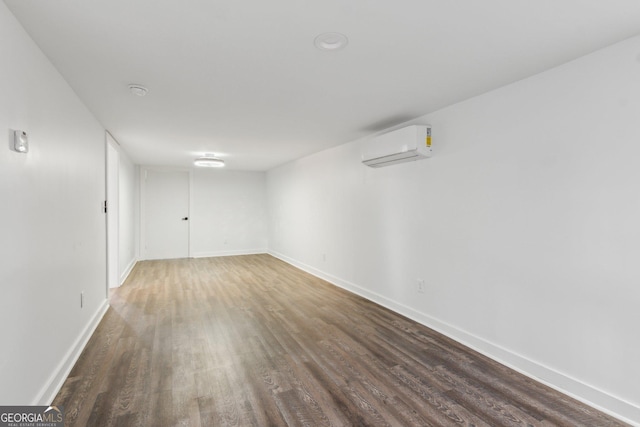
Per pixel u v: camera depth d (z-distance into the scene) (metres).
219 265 6.64
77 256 2.62
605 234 1.93
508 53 1.98
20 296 1.63
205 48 1.90
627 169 1.83
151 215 7.34
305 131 3.91
